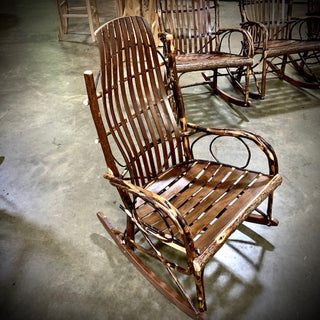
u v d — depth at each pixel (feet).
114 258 5.74
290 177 7.18
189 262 3.97
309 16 10.12
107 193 7.18
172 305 4.95
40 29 18.93
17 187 7.46
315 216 6.23
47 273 5.52
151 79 5.32
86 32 17.85
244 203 4.60
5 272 5.57
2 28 19.49
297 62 12.76
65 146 8.84
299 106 9.96
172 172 5.61
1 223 6.52
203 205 4.75
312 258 5.48
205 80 11.78
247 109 10.00
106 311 4.91
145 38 5.06
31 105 11.00
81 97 11.37
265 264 5.43
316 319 4.63
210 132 5.42
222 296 5.00
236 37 15.75
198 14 9.45
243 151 8.13
